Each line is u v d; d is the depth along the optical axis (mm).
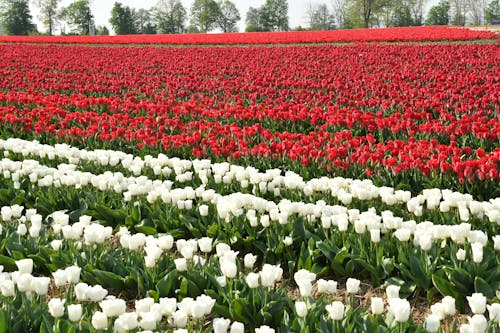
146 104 11977
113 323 3654
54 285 4910
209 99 12547
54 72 20891
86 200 6570
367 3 84500
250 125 10836
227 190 6750
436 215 5590
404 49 23531
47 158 8312
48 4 101938
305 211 5426
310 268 4953
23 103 13289
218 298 4156
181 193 5953
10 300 3906
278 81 15641
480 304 3410
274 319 3965
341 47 25953
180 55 25703
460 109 10633
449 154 7348
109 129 9492
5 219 5621
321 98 12422
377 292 4762
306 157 7578
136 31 108562
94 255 4910
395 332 3426
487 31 34344
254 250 5562
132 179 6703
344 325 3525
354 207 6031
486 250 4785
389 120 9305
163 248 4590
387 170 6906
